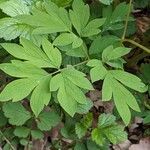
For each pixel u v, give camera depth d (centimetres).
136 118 57
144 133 57
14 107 47
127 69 61
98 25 42
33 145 50
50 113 48
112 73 37
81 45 42
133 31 56
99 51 43
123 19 49
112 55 40
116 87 36
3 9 40
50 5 41
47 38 41
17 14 40
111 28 49
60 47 41
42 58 37
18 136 47
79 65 44
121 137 47
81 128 48
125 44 59
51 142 51
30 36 40
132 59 60
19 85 34
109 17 50
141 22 68
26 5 41
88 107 46
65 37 39
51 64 36
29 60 36
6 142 49
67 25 40
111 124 48
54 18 40
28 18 39
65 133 50
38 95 35
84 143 50
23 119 47
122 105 35
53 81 35
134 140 56
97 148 49
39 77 35
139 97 52
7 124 50
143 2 63
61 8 41
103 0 46
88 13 43
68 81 35
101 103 57
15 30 40
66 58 45
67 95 34
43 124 47
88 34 42
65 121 51
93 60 38
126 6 50
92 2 55
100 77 37
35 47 37
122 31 54
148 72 54
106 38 44
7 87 34
